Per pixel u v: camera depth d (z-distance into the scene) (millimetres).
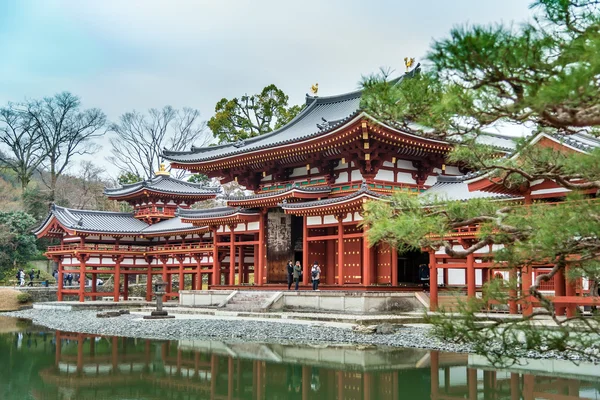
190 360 27203
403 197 15953
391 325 35250
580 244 13305
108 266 65500
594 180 14664
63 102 98250
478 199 16219
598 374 22656
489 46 9602
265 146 51875
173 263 65250
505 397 19250
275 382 22328
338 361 26172
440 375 22922
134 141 99875
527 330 14914
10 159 103625
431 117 11758
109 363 26734
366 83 12219
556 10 10203
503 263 16406
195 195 72500
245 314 44344
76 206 105688
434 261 39688
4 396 20266
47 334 38969
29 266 86000
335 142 47250
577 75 8797
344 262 49188
